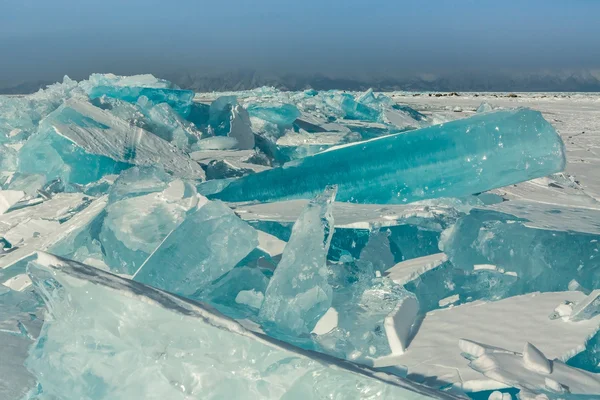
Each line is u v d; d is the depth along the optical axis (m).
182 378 2.27
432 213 5.18
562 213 5.90
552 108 38.44
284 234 4.88
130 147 7.98
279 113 13.07
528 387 2.58
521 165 5.71
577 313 3.41
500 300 4.10
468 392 2.70
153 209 4.31
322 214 3.78
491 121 5.83
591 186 9.09
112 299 2.33
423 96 67.31
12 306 3.46
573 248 4.31
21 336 2.97
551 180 8.69
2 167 8.30
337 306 3.71
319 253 3.54
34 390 2.44
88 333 2.39
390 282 3.93
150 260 3.71
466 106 41.22
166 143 8.58
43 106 10.34
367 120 18.95
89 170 7.43
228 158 9.23
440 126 6.07
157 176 5.20
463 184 5.88
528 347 2.90
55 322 2.46
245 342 2.25
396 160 6.09
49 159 7.56
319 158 6.48
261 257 4.34
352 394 2.17
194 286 3.76
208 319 2.29
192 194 4.45
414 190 5.98
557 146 5.61
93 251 4.39
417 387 2.22
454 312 3.91
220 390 2.25
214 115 11.79
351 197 6.12
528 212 5.84
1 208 6.21
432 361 3.09
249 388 2.24
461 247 4.59
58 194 6.69
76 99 8.70
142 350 2.31
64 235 4.51
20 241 5.12
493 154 5.76
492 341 3.31
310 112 17.02
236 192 6.43
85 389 2.34
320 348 3.16
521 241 4.44
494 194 6.89
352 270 4.20
